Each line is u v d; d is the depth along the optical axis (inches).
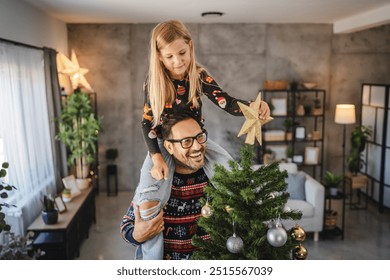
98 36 271.4
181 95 44.7
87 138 216.7
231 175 42.8
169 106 44.8
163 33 40.9
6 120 156.6
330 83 281.4
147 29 272.2
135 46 273.7
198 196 49.8
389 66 278.2
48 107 206.2
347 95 282.4
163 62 42.3
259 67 277.7
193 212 49.7
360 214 245.4
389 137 243.4
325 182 211.6
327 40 276.7
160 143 48.1
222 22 269.6
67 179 204.8
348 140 288.2
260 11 218.7
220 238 44.0
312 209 198.7
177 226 49.5
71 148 216.5
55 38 237.3
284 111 266.7
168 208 49.3
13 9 166.2
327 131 286.5
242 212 41.5
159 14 228.1
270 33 275.0
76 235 183.9
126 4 192.9
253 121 42.3
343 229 205.3
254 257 40.8
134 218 49.0
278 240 40.7
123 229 48.8
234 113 45.5
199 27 272.4
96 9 208.8
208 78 46.3
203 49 274.7
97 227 222.1
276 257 42.7
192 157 44.9
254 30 273.7
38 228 162.9
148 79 45.0
